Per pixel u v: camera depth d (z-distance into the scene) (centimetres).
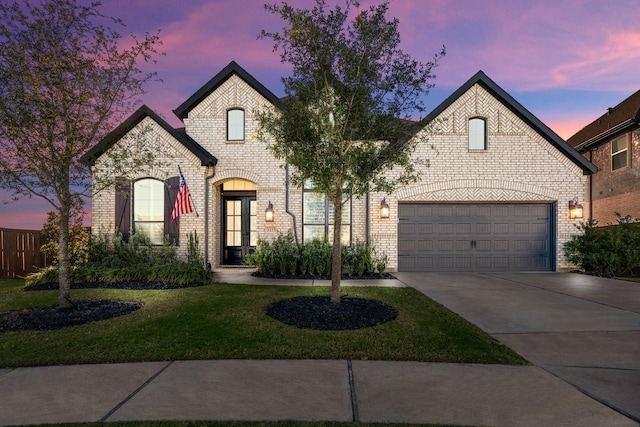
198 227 1251
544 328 601
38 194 662
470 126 1321
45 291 865
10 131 599
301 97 679
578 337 557
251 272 1235
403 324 597
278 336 538
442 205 1313
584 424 310
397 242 1284
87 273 998
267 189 1288
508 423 310
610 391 376
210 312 665
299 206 1282
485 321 639
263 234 1280
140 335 539
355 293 833
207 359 457
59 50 626
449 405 341
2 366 433
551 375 415
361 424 306
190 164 1262
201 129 1300
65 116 625
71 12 631
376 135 680
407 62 661
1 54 595
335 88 661
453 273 1248
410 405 341
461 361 455
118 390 370
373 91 663
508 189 1299
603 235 1255
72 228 1065
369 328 580
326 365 439
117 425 301
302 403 344
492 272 1286
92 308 684
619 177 1723
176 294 824
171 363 445
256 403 343
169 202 1252
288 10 638
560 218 1301
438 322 614
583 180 1309
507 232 1316
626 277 1159
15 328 579
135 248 1165
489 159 1301
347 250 1198
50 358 453
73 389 372
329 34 645
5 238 1171
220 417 317
